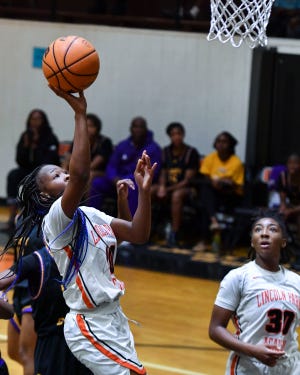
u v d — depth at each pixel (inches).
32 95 507.2
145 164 148.4
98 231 143.9
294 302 159.2
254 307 158.4
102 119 493.0
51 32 498.9
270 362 152.0
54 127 505.7
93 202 414.3
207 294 334.0
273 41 453.4
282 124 456.4
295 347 161.0
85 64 132.7
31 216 150.6
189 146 434.3
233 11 168.9
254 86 459.2
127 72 485.7
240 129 465.7
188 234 454.6
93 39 490.0
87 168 132.1
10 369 235.3
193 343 266.1
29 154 430.9
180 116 478.9
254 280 159.8
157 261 390.9
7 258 367.9
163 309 306.3
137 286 341.4
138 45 482.3
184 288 342.3
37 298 162.6
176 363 245.0
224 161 426.0
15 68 507.5
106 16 487.5
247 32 169.2
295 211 405.4
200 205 423.8
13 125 511.5
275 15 451.2
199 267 382.3
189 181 426.0
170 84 478.3
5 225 455.5
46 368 161.5
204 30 469.7
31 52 502.9
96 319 142.2
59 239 139.7
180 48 474.3
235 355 159.9
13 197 430.6
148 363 243.4
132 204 310.2
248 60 460.4
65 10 495.8
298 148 454.3
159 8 477.7
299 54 450.3
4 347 251.3
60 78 133.0
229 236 418.3
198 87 473.1
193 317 297.6
